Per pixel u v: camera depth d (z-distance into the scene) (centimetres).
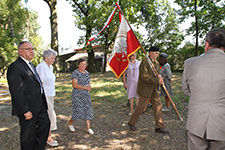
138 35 1872
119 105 628
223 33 196
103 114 529
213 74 188
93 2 1188
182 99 676
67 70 3272
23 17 2302
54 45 1520
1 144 347
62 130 415
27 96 260
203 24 1867
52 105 350
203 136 193
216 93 187
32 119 262
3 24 2347
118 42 410
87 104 381
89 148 330
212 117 186
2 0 1941
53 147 335
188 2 1691
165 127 418
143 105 378
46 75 334
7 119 493
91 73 2158
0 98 788
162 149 323
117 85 1056
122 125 441
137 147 332
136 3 1129
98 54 2864
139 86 383
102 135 386
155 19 2164
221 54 193
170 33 2242
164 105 601
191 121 201
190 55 1966
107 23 412
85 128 426
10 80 245
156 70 388
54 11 1488
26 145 261
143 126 430
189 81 208
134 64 492
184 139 358
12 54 1700
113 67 408
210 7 1684
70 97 775
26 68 265
